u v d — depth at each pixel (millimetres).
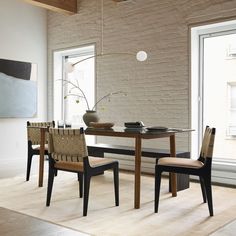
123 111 5180
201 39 4535
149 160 4820
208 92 4578
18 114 5859
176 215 2760
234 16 3990
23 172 4770
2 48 5672
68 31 6020
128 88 5105
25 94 5977
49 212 2822
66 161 2920
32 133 4148
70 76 6387
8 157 5754
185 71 4453
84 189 2748
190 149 4422
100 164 2891
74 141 2793
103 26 5430
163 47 4668
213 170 4227
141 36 4914
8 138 5762
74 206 3018
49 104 6383
